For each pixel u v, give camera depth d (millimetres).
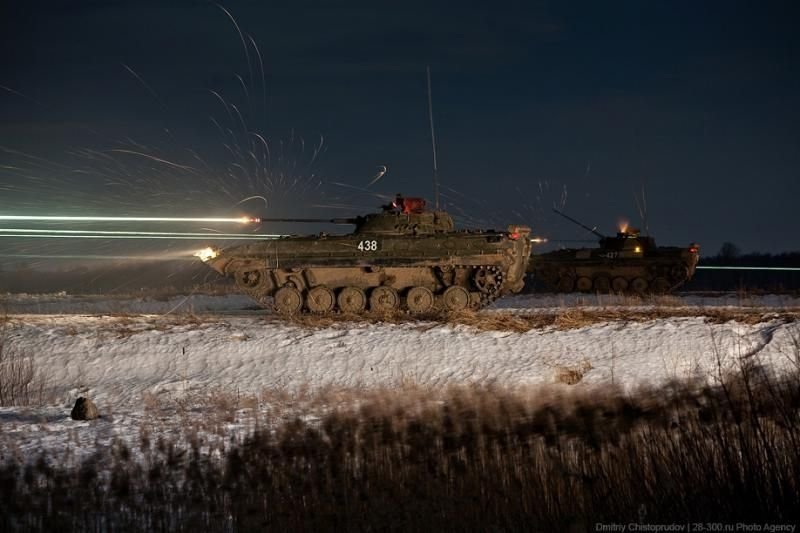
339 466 10602
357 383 20938
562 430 10578
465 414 12133
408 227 32719
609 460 9594
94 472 12008
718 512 8828
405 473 10078
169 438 14547
